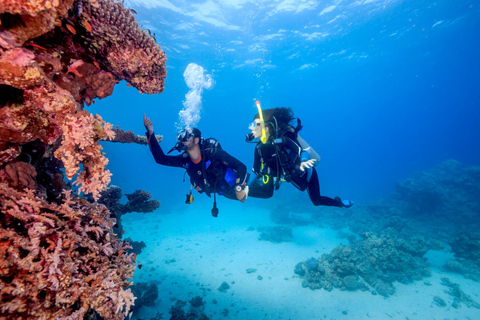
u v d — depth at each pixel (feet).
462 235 37.01
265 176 11.02
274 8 63.46
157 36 70.79
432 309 25.89
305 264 33.60
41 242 4.89
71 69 5.49
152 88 7.97
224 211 80.64
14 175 5.27
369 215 59.52
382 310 25.96
